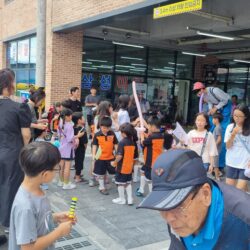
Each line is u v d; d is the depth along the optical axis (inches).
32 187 85.8
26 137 146.3
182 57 621.9
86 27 427.8
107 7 374.0
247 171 172.4
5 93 144.5
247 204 53.1
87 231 166.4
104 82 542.9
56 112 274.4
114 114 261.7
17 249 83.6
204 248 54.4
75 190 232.1
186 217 49.7
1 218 142.9
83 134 245.9
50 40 471.2
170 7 297.9
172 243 61.7
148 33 517.7
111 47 542.0
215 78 636.1
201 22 438.6
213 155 201.0
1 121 140.9
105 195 224.4
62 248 148.9
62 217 94.3
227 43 567.2
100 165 223.6
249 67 658.8
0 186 142.0
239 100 658.8
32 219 82.3
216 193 53.3
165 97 613.9
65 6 447.2
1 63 692.7
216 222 52.2
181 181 47.8
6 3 663.1
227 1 393.4
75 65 486.0
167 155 50.7
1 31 692.7
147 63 582.6
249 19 379.9
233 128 183.2
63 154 228.2
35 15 543.8
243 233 51.8
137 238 162.6
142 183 223.3
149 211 198.5
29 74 591.5
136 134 214.7
